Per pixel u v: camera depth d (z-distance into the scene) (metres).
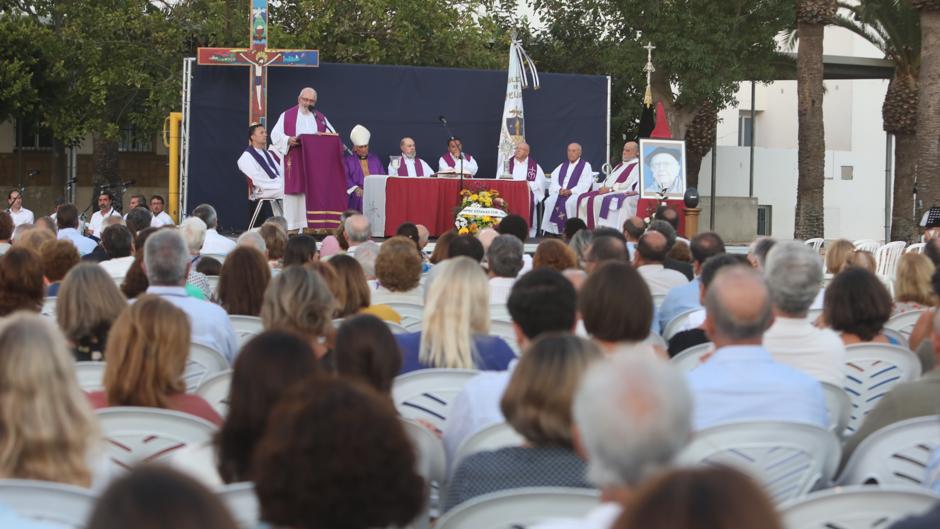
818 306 8.84
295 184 17.61
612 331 5.07
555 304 5.18
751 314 4.68
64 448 3.58
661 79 27.52
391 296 7.88
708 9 25.94
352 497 2.71
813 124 23.03
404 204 17.56
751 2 26.08
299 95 19.94
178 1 27.77
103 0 27.03
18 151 32.50
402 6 26.69
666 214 13.32
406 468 2.77
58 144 32.38
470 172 20.14
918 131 21.83
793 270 5.76
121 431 4.46
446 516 3.58
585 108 22.05
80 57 26.78
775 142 36.81
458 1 28.00
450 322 5.66
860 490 3.67
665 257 9.97
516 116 20.77
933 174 21.66
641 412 2.42
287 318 5.71
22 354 3.55
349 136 20.97
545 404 3.78
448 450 4.89
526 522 3.58
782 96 36.53
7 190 32.53
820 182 23.19
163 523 1.98
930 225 20.19
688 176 29.47
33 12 29.84
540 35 29.73
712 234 9.28
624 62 26.59
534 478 3.80
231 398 3.89
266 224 10.63
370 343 4.79
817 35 22.84
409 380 5.42
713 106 27.73
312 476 2.69
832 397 5.63
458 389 5.45
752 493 1.90
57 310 5.83
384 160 21.19
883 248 17.48
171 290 6.65
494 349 5.75
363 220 10.65
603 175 21.75
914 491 3.63
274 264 10.11
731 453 4.44
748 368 4.68
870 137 35.47
